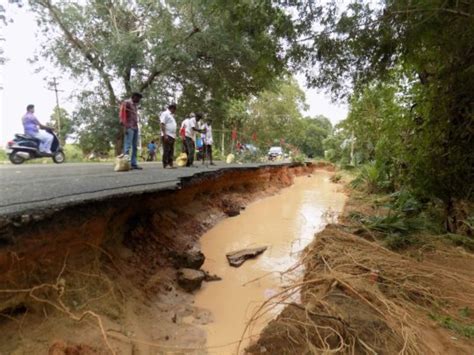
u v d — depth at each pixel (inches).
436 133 215.3
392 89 297.1
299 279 186.4
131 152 305.1
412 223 238.1
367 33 181.5
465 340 105.8
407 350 96.0
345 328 106.3
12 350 85.6
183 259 193.2
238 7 205.6
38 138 392.5
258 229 313.9
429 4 148.4
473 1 143.0
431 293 138.1
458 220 232.5
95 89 618.5
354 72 210.7
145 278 159.6
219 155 877.8
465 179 203.9
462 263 179.5
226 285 185.6
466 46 168.6
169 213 236.4
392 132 298.4
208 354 122.5
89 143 616.4
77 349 93.9
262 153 912.9
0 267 91.9
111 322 115.6
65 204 116.1
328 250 194.4
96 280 125.9
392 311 119.2
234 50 542.0
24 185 165.0
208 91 673.0
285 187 654.5
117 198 147.6
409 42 175.6
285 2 190.5
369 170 484.4
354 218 299.4
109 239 152.5
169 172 295.1
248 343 128.6
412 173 251.1
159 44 536.4
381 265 166.9
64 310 104.3
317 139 1979.6
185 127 409.7
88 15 577.6
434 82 210.8
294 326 117.2
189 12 507.5
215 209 332.8
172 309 151.6
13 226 95.2
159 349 119.8
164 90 634.2
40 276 104.6
